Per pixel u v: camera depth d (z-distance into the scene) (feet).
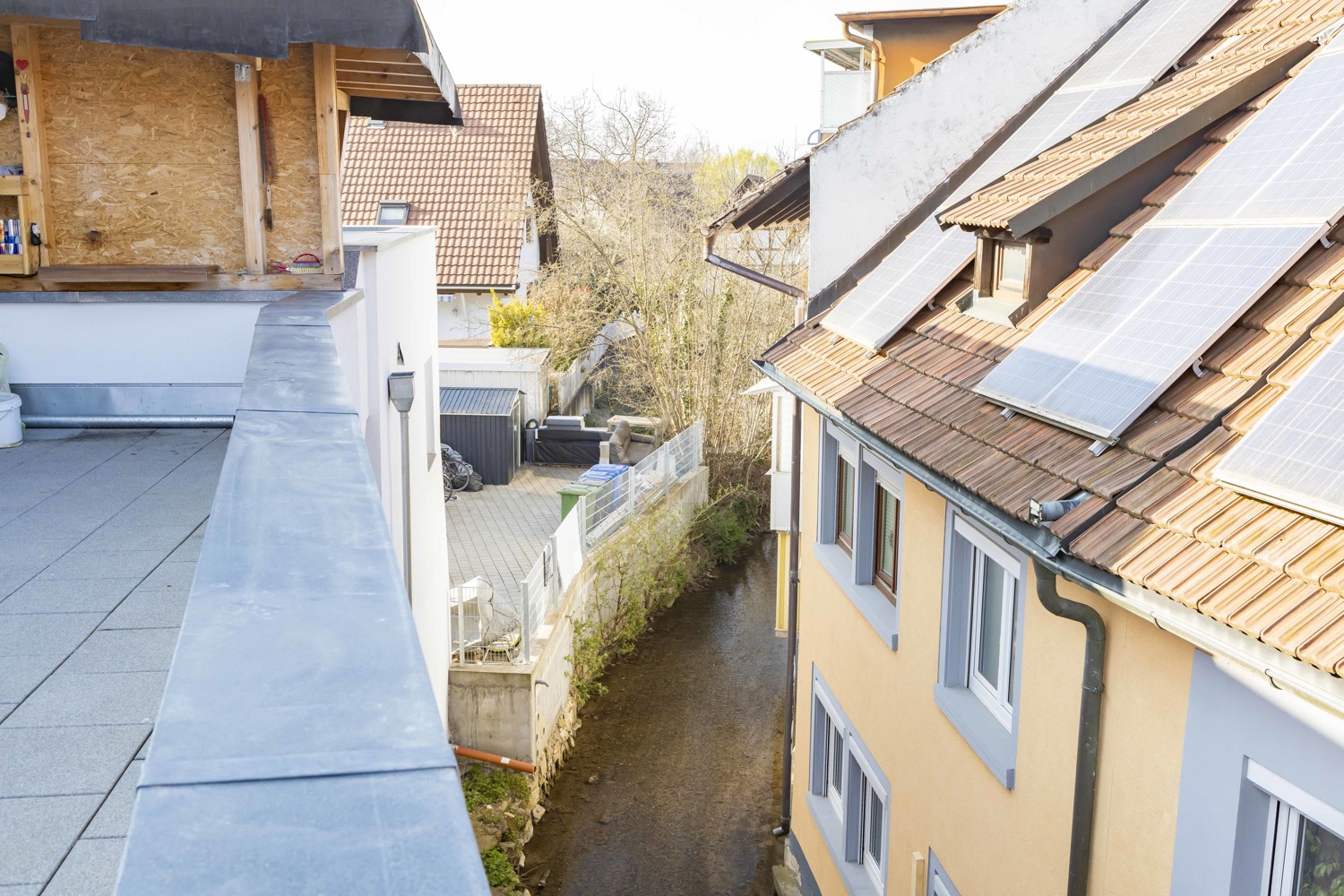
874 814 31.63
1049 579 17.29
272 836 4.62
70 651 11.91
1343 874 13.46
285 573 7.97
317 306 23.58
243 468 10.86
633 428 98.32
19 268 26.30
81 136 26.73
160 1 23.21
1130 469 16.42
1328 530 12.95
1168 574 13.85
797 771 39.40
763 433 89.40
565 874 44.04
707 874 44.16
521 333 103.71
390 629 6.95
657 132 108.88
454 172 114.83
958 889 23.76
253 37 23.62
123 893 4.21
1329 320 15.88
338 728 5.59
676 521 72.90
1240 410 15.85
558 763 52.03
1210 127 23.31
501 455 88.69
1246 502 14.29
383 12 23.88
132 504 18.39
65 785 8.93
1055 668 19.26
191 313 26.35
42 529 16.87
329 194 27.40
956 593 24.17
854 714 31.76
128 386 26.21
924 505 25.80
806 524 37.86
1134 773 16.78
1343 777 12.51
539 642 50.03
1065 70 33.60
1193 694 15.26
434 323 47.47
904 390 25.07
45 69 26.40
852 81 50.85
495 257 110.01
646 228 97.04
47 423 25.30
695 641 66.69
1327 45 21.30
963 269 28.30
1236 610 12.64
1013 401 20.39
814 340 33.45
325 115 27.14
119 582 14.33
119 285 27.14
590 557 59.82
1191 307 18.22
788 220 46.21
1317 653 11.42
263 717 5.70
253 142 27.02
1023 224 22.67
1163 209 21.89
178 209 27.27
